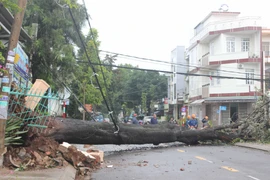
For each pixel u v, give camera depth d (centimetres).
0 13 1000
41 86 942
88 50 2381
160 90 6538
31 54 1600
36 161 848
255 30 3528
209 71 3881
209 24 3778
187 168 1009
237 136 1819
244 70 3534
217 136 1772
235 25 3603
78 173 895
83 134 1238
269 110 1845
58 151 923
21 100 912
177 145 1783
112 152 1477
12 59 802
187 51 5012
